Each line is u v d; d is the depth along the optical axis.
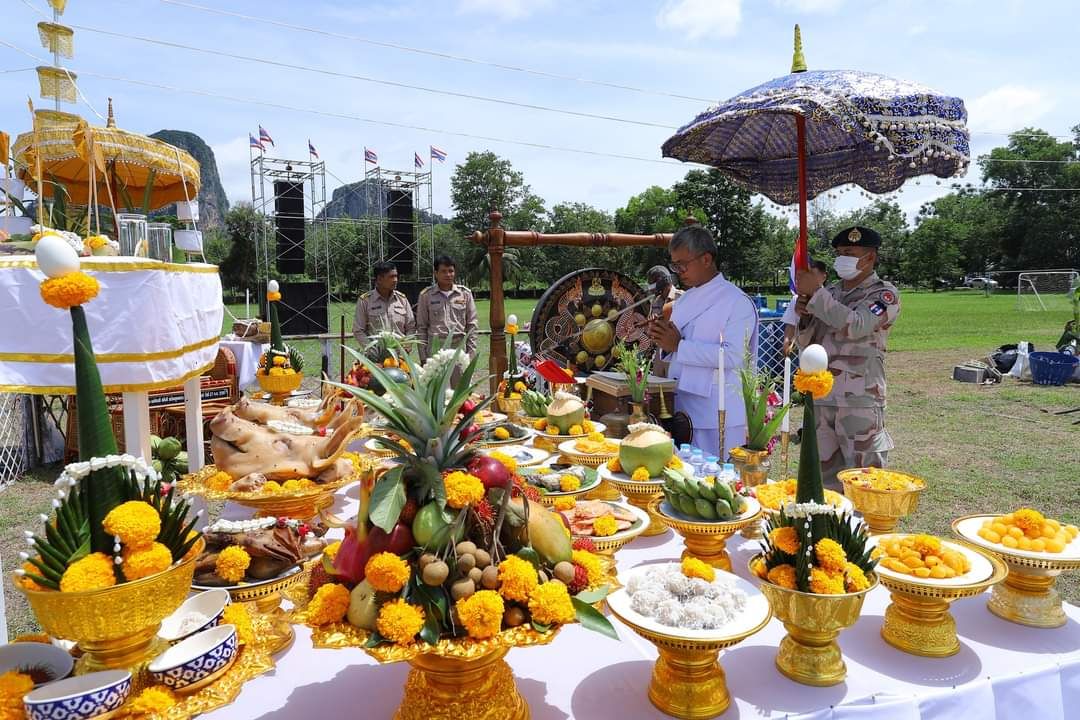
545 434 3.50
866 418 3.69
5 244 2.44
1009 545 1.86
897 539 1.88
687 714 1.44
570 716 1.48
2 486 6.84
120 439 6.34
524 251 69.19
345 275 42.97
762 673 1.62
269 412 2.95
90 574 1.26
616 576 1.71
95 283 1.31
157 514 1.35
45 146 4.88
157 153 5.43
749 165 4.50
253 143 21.91
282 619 1.81
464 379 1.50
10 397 7.36
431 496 1.38
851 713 1.46
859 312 3.60
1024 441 8.80
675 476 2.22
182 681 1.36
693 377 3.85
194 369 2.44
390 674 1.67
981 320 29.91
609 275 5.37
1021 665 1.64
